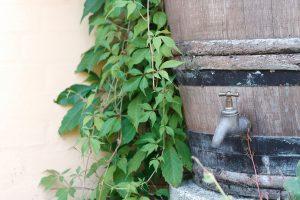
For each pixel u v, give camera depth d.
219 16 1.51
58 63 2.03
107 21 1.97
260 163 1.56
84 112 1.98
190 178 1.88
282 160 1.53
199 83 1.62
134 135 1.91
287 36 1.43
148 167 2.00
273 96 1.49
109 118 1.88
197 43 1.58
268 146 1.53
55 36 2.02
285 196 1.55
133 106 1.86
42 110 2.02
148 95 1.86
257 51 1.47
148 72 1.72
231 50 1.50
